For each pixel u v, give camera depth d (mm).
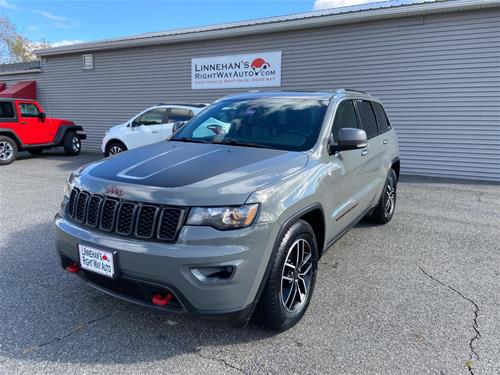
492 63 9000
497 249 4625
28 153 14641
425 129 9938
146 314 3014
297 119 3584
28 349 2566
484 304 3277
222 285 2295
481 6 8742
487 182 9172
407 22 9742
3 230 5066
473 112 9352
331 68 10914
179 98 13703
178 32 13867
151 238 2359
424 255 4410
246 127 3676
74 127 13672
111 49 14781
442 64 9516
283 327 2752
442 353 2586
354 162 3840
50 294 3314
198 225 2287
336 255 4383
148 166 2812
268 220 2422
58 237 2795
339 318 3016
